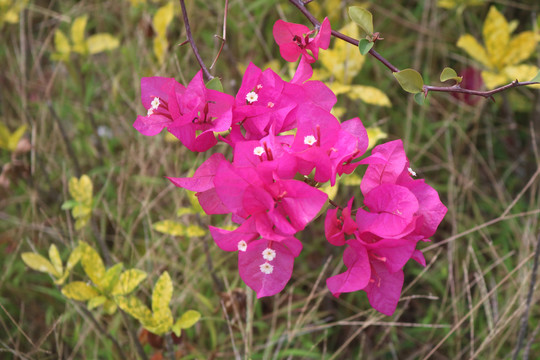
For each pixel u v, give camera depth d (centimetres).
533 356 82
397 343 86
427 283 93
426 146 93
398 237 42
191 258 86
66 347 81
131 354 77
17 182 92
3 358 80
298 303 83
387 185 44
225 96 46
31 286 85
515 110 107
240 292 73
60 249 91
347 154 44
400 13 114
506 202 97
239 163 44
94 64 105
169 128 46
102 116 102
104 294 64
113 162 96
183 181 45
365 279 43
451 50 109
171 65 90
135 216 91
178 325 62
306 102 46
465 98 99
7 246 93
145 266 83
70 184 73
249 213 42
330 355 83
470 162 95
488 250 91
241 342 76
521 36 78
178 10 97
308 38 49
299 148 43
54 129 94
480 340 83
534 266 66
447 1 96
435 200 45
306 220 42
